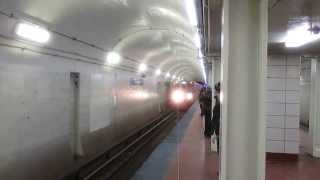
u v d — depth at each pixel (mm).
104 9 6969
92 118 9203
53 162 7074
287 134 9703
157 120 21781
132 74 14031
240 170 3209
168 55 17656
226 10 3182
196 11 5266
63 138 7555
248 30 3207
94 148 9469
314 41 6855
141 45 11977
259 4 3184
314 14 4438
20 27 5379
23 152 5848
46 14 5824
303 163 9227
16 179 5633
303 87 18094
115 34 9086
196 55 17609
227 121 3207
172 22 9242
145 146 13852
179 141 13406
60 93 7238
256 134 3203
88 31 7719
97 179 8453
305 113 17672
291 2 3734
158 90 21812
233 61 3217
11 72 5375
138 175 8242
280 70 9750
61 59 7164
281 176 7871
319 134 9961
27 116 5930
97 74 9469
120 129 12273
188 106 33906
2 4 4746
